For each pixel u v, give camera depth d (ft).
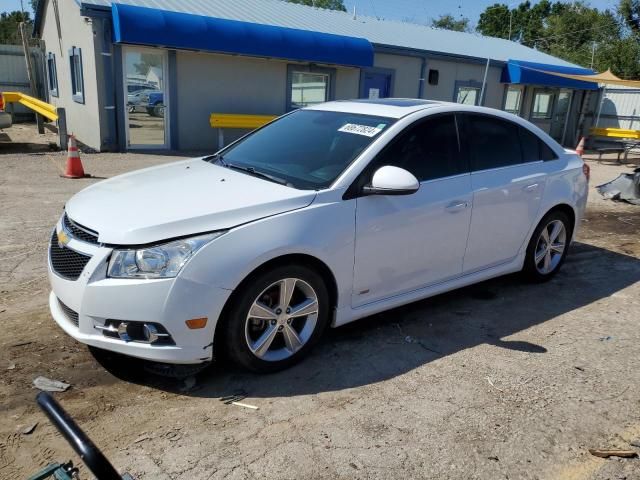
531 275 17.06
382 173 11.68
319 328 11.77
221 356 11.41
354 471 8.66
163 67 43.55
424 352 12.63
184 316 9.89
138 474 8.36
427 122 13.66
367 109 14.32
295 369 11.60
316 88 52.29
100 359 11.53
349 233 11.62
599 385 11.53
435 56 58.08
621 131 65.00
